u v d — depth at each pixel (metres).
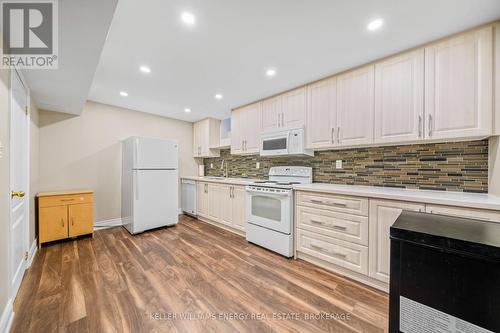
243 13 1.49
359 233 1.91
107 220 3.69
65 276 2.02
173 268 2.19
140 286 1.86
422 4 1.38
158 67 2.29
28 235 2.24
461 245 0.53
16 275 1.79
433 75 1.79
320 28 1.65
